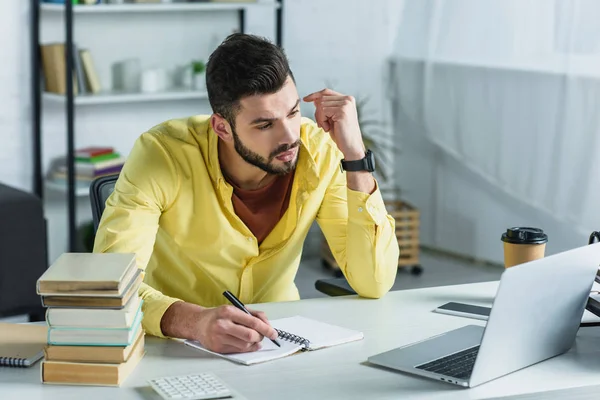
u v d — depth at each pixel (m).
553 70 4.66
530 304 1.67
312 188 2.26
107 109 5.14
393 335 1.94
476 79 5.11
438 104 5.38
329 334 1.92
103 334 1.66
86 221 5.04
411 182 5.87
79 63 4.82
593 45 4.46
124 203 2.14
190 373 1.71
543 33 4.70
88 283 1.64
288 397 1.59
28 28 4.83
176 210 2.24
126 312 1.66
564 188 4.67
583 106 4.53
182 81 5.26
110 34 5.04
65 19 4.60
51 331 1.67
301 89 5.62
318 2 5.57
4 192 4.13
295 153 2.07
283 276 2.41
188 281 2.34
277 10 5.23
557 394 1.64
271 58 2.01
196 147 2.23
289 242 2.33
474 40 5.09
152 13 5.13
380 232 2.21
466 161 5.27
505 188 5.04
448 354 1.78
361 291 2.24
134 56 5.13
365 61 5.75
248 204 2.28
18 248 4.05
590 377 1.70
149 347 1.86
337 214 2.37
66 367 1.67
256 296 2.40
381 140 5.89
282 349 1.82
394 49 5.66
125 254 1.81
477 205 5.40
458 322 2.03
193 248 2.29
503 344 1.66
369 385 1.65
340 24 5.65
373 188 2.23
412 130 5.79
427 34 5.36
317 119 2.24
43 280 1.65
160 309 1.91
